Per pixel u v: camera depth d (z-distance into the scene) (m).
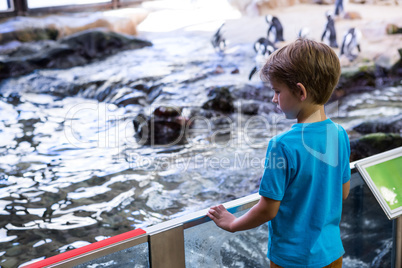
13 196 3.59
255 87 6.08
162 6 7.88
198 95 5.82
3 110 5.38
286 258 1.27
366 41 7.38
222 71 6.55
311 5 7.96
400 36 7.40
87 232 3.16
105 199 3.61
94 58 6.91
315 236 1.25
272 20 6.86
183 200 3.63
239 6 7.90
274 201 1.18
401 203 1.64
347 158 1.34
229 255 1.38
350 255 1.72
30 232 3.13
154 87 6.02
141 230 1.19
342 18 7.65
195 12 7.94
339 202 1.31
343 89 6.29
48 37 6.89
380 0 7.71
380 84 6.64
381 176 1.62
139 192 3.74
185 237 1.26
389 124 5.11
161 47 7.29
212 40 7.21
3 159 4.22
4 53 6.53
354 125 5.13
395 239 1.78
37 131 4.89
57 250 2.94
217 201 3.63
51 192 3.68
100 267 1.12
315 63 1.11
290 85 1.15
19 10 7.02
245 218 1.22
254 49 6.60
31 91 5.96
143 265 1.19
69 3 7.37
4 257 2.85
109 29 7.36
